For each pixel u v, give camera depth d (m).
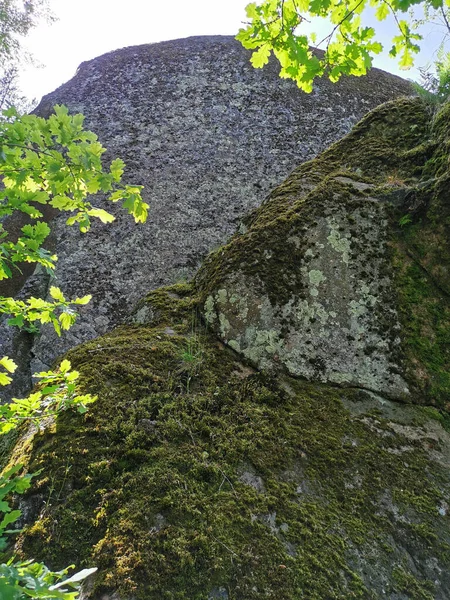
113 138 8.42
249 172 7.93
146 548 1.43
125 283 6.34
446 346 2.50
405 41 1.59
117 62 10.12
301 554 1.52
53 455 1.75
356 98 9.34
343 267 2.74
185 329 2.73
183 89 9.25
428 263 2.74
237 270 2.80
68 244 6.71
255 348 2.52
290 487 1.78
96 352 2.39
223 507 1.62
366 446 2.02
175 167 7.92
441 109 3.29
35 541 1.50
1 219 6.95
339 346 2.51
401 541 1.66
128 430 1.86
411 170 3.19
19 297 6.12
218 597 1.36
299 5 1.58
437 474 1.95
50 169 1.36
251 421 2.06
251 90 9.19
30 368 5.32
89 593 1.32
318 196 3.01
